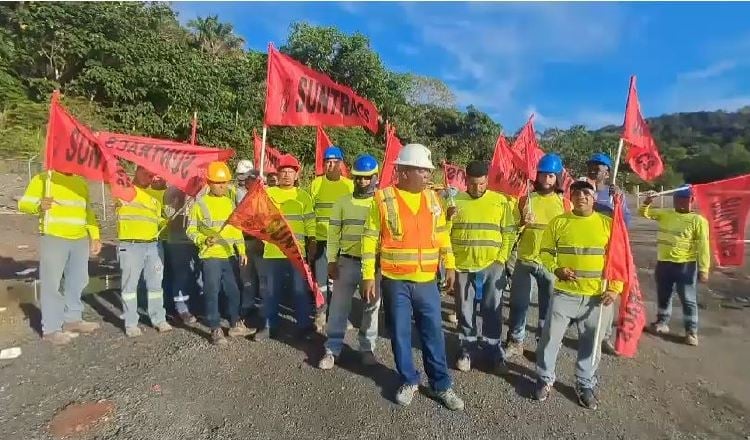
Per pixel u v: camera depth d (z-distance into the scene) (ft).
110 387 14.43
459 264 15.94
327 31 92.58
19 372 15.17
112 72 67.77
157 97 72.43
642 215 20.90
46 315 17.54
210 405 13.67
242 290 20.90
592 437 12.80
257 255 18.86
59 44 65.51
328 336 16.29
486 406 14.07
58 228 17.42
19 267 27.25
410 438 12.46
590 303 14.10
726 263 20.20
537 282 17.24
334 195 19.54
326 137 25.08
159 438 12.16
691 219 19.31
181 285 19.86
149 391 14.25
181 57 73.82
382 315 21.89
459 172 30.55
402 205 13.32
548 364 14.39
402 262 13.29
